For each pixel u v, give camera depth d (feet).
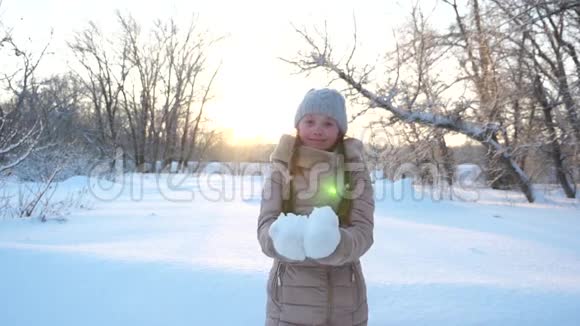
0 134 31.89
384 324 9.56
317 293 6.48
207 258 14.70
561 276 14.64
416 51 41.50
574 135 42.88
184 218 28.48
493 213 34.68
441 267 15.49
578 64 42.09
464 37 40.68
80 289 10.78
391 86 42.09
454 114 42.42
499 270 15.49
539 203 45.91
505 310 9.97
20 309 10.03
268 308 6.91
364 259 16.43
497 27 37.60
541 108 44.16
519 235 24.59
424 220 30.30
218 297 10.50
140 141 129.29
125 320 9.71
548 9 37.27
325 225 5.24
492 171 51.60
